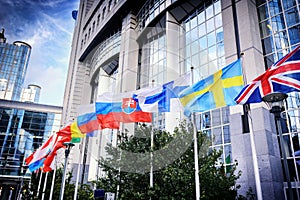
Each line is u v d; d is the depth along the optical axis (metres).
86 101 37.41
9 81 81.88
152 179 8.85
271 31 15.84
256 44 15.33
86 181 22.78
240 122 13.98
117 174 9.96
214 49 18.50
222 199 8.41
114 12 29.48
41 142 43.22
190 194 8.05
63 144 13.37
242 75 7.99
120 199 9.07
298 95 13.62
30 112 44.62
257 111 13.38
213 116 16.66
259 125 13.11
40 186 18.91
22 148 42.16
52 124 44.72
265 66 15.38
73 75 41.50
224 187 8.62
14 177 40.06
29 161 18.25
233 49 16.00
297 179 12.48
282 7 15.77
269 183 12.04
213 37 18.94
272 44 15.51
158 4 23.62
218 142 15.70
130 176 9.46
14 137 42.47
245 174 13.04
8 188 41.84
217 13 19.27
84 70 39.72
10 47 86.19
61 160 28.12
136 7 27.94
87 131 13.34
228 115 15.83
